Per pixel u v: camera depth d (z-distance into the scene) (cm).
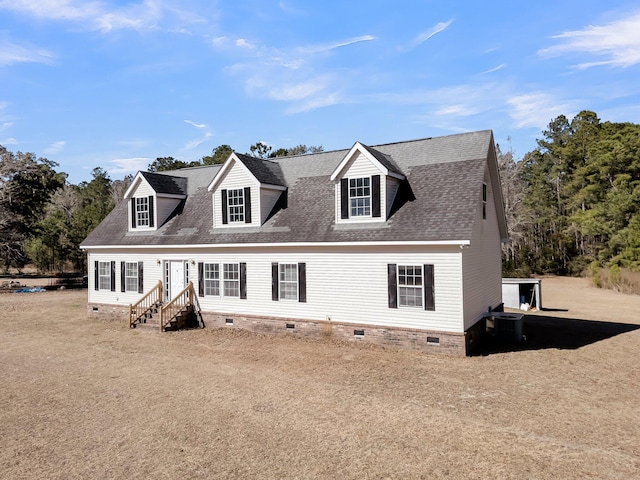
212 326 2172
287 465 834
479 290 1833
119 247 2461
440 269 1612
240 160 2133
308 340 1859
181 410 1119
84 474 816
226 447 912
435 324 1625
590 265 4747
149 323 2212
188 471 819
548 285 4447
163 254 2338
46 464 856
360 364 1501
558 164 6112
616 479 764
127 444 936
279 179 2266
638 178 4697
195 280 2228
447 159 1920
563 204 5909
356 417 1055
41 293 3900
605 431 959
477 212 1808
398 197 1861
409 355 1603
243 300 2081
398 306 1697
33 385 1341
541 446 891
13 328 2277
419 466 821
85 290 4166
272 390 1258
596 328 2128
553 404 1121
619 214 4369
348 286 1805
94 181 9194
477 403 1134
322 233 1880
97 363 1584
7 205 4375
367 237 1744
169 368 1502
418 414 1067
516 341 1806
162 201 2478
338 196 1894
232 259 2106
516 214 5409
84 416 1092
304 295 1906
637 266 3994
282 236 1969
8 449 922
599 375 1359
